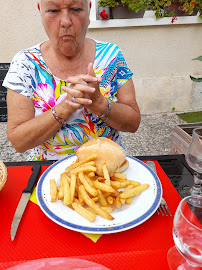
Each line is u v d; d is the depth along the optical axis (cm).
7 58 413
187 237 65
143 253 76
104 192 96
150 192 100
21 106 150
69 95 129
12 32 395
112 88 167
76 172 99
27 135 141
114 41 409
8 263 74
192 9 389
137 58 426
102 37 404
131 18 391
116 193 98
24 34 397
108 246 80
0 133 406
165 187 109
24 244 81
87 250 79
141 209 91
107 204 96
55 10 127
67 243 81
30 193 104
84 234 85
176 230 68
